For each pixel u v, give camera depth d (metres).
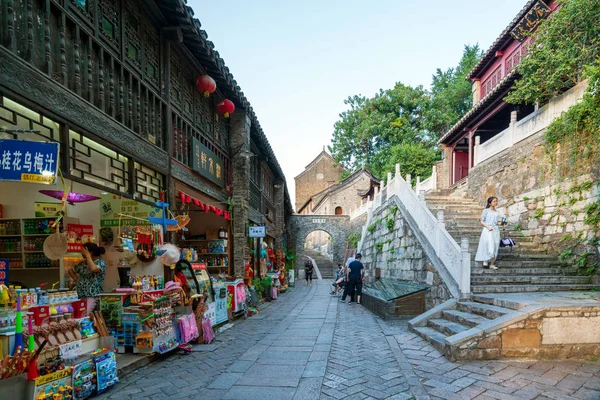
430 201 12.24
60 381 3.42
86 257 5.02
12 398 2.98
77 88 4.57
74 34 4.59
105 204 6.04
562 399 3.58
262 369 4.74
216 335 7.07
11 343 3.29
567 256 7.93
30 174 3.07
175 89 7.59
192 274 6.50
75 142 4.57
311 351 5.64
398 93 34.38
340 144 40.69
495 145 11.33
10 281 5.40
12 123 3.62
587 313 4.99
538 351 4.90
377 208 16.98
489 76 17.72
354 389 3.97
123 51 5.62
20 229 5.34
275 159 16.14
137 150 5.86
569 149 8.06
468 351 4.87
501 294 6.74
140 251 6.02
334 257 31.36
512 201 10.23
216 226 10.96
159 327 5.17
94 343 4.26
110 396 3.84
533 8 12.68
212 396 3.82
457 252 7.39
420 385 3.99
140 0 6.07
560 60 8.31
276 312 10.44
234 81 9.14
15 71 3.55
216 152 10.09
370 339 6.43
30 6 3.91
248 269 11.11
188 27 6.68
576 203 7.86
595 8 7.67
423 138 32.41
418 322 6.82
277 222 21.44
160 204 6.19
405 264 11.44
